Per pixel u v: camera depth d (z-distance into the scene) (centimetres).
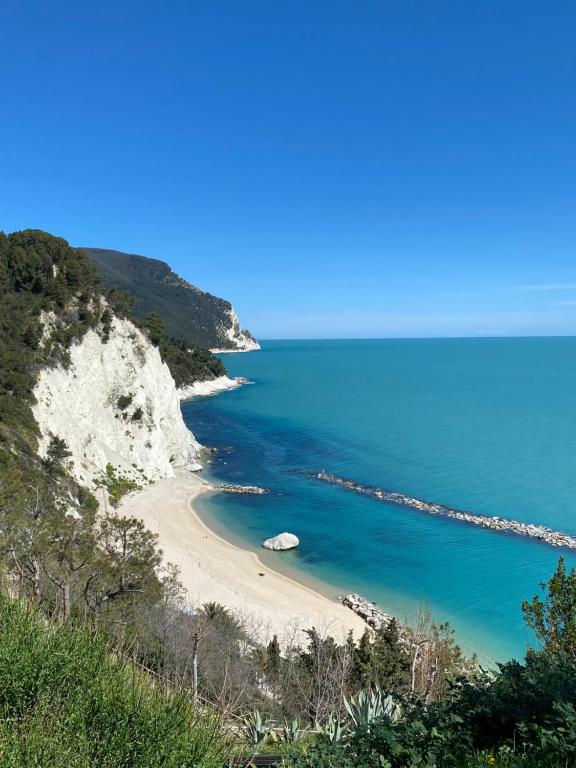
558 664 830
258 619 3397
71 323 6231
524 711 680
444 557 4606
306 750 700
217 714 680
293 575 4272
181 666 1076
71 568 1852
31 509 2244
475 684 783
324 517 5591
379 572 4334
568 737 591
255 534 5122
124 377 6819
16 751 473
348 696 1530
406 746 634
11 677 544
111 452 6275
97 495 5166
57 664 577
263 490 6488
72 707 542
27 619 645
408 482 6781
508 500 6028
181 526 5191
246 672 1691
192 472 7356
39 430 4775
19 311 5672
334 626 3438
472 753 617
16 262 6144
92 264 7481
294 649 2502
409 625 3506
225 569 4231
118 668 619
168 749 523
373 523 5409
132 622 1620
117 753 503
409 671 2141
